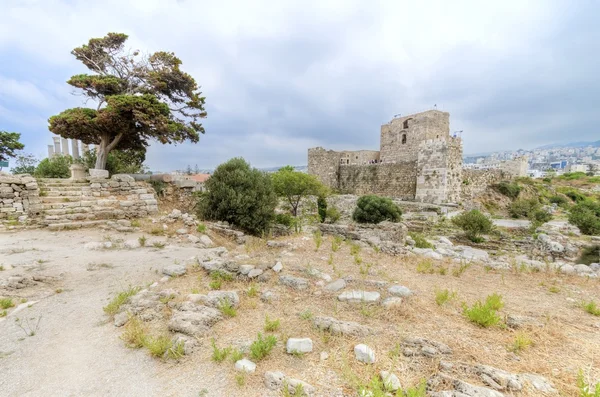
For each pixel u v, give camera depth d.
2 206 12.25
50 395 3.36
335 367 3.56
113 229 12.65
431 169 33.31
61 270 7.86
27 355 4.18
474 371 3.31
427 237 20.14
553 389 3.03
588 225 22.34
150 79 20.59
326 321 4.57
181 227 13.85
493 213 35.12
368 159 60.34
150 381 3.54
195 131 23.42
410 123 44.06
